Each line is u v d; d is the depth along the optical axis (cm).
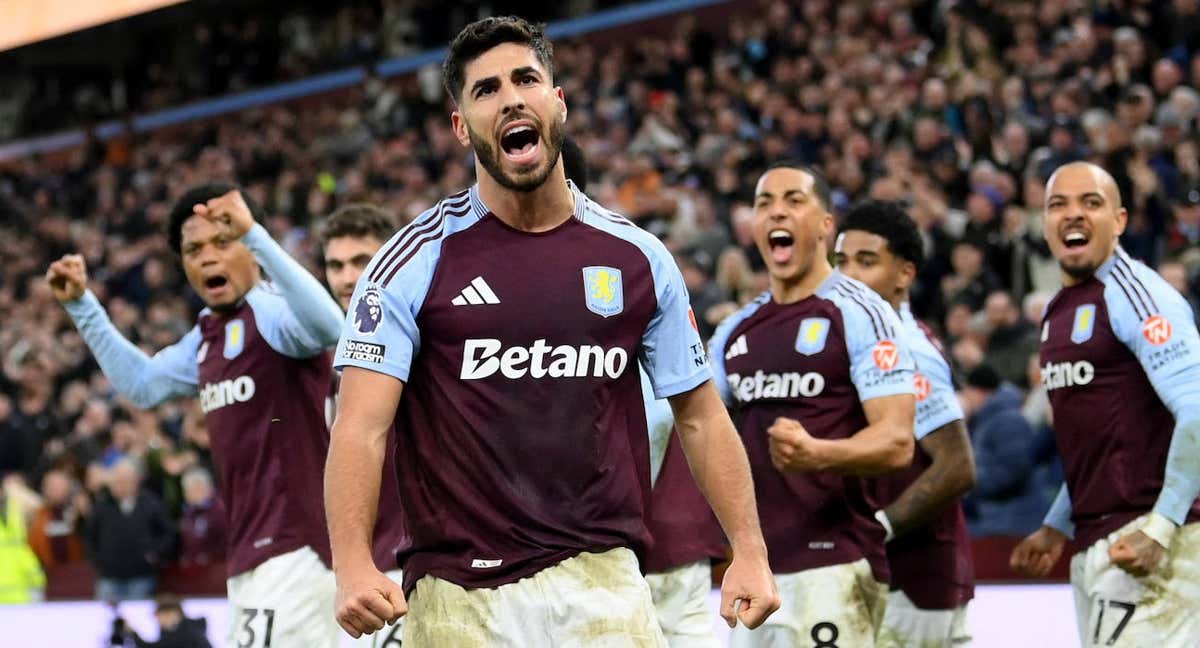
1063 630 573
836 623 420
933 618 482
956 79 1127
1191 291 822
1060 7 1152
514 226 303
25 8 1688
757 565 302
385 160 1572
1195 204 870
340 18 1944
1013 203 979
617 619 292
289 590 445
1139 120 972
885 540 452
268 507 451
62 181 1988
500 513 295
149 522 916
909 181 1011
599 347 300
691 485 453
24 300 1762
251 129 1912
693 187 1162
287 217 1614
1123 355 435
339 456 288
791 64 1317
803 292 443
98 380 1365
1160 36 1095
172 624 752
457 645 292
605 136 1409
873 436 411
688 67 1447
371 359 293
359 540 283
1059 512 473
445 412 297
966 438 469
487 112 292
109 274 1630
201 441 1039
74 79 2220
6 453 1243
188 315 1418
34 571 1024
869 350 425
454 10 1817
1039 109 1060
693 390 312
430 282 298
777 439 398
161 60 2166
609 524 298
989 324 825
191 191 468
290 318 443
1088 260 441
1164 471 430
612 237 306
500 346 296
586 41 1697
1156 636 425
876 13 1301
